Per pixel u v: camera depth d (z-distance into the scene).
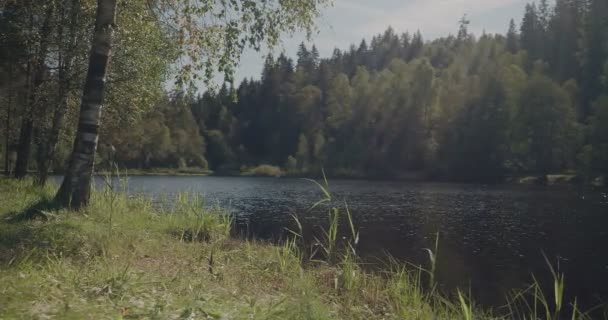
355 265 9.73
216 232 11.77
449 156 73.12
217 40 11.41
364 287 8.29
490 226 20.81
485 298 10.05
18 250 6.57
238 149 115.12
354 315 6.57
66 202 10.05
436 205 30.84
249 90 135.12
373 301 7.59
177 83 11.56
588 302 10.12
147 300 5.11
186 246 9.46
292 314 5.43
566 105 61.97
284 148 111.56
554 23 99.81
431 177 73.62
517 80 70.19
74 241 7.42
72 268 6.09
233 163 110.75
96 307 4.66
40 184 16.86
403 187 54.56
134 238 8.91
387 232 18.58
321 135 94.94
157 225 11.28
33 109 18.80
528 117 63.16
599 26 71.75
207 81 11.57
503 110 68.19
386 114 84.25
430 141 77.56
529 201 34.12
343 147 89.31
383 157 81.50
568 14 96.38
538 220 23.02
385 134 84.12
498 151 67.50
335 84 102.44
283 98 118.12
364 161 82.81
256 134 120.56
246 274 7.84
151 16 13.30
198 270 7.45
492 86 70.88
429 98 80.81
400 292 8.15
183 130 101.75
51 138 17.41
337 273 8.80
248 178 84.81
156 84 18.20
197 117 123.81
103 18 10.27
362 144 84.31
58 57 17.64
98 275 5.81
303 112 109.88
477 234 18.52
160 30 14.38
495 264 13.20
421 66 82.62
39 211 9.38
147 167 92.81
